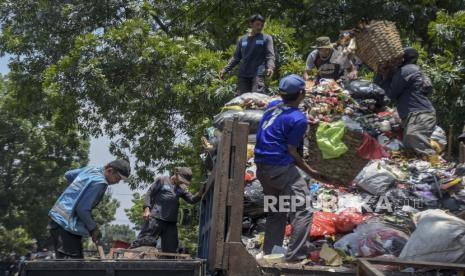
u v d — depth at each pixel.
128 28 15.80
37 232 42.19
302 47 16.06
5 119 38.28
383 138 7.53
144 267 4.44
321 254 5.10
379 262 4.61
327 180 5.73
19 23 19.81
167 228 8.88
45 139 40.00
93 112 18.03
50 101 18.38
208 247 5.55
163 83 15.76
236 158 4.85
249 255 4.68
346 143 5.72
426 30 15.90
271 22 14.44
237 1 17.53
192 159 18.20
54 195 41.81
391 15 15.44
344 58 8.61
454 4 15.96
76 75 15.91
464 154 8.12
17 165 40.19
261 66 9.31
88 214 5.97
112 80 16.28
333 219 5.88
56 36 19.41
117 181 6.20
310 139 5.79
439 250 4.85
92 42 15.95
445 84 12.70
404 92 7.58
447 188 6.38
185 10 18.50
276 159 5.37
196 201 8.77
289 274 4.76
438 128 8.70
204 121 15.12
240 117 7.22
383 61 7.55
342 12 15.87
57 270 4.49
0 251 42.59
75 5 18.86
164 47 15.65
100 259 4.50
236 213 4.75
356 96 7.68
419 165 7.12
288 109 5.47
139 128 18.38
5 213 40.53
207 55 14.57
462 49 13.37
